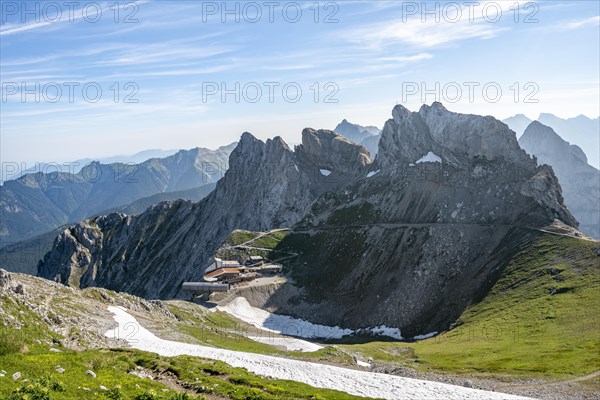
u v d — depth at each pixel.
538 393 84.25
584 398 80.25
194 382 54.09
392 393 65.44
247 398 50.31
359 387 67.19
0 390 33.03
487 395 66.88
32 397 32.78
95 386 39.06
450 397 64.88
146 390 41.84
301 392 58.28
